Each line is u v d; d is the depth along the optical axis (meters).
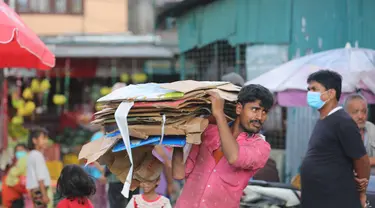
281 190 7.91
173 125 4.79
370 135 8.38
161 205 7.20
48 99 22.22
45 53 7.70
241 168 4.97
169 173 9.51
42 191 10.67
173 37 19.36
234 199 5.04
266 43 12.82
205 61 14.53
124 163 5.45
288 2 12.56
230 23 13.42
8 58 8.90
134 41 19.47
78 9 24.00
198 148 5.17
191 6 14.64
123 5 24.20
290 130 12.27
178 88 4.81
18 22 7.37
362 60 9.06
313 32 12.38
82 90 22.36
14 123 18.59
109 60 20.34
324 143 6.62
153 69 20.58
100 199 12.80
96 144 5.18
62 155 18.86
